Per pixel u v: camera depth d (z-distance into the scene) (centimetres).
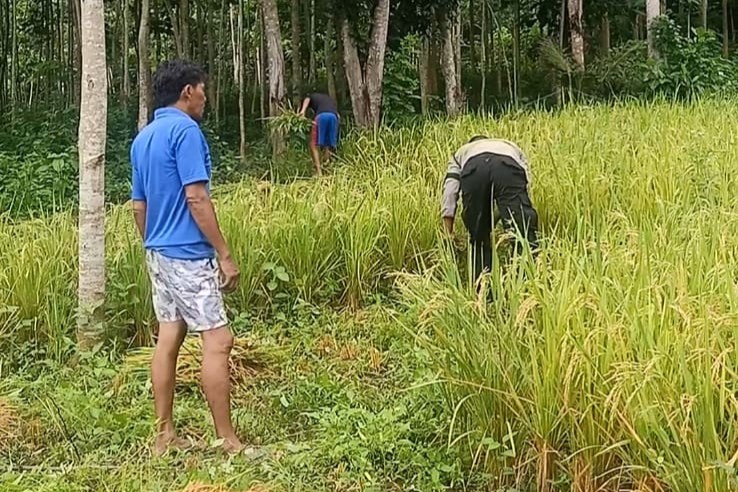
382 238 736
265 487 398
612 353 358
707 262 430
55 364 569
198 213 434
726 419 328
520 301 400
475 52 2583
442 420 434
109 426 473
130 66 2348
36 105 2042
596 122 1060
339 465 424
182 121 441
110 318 616
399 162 973
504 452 389
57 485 399
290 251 707
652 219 632
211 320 444
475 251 655
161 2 2025
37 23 2297
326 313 677
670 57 1747
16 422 478
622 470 361
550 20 2023
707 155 786
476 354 405
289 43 2197
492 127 1073
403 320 550
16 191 1166
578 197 734
